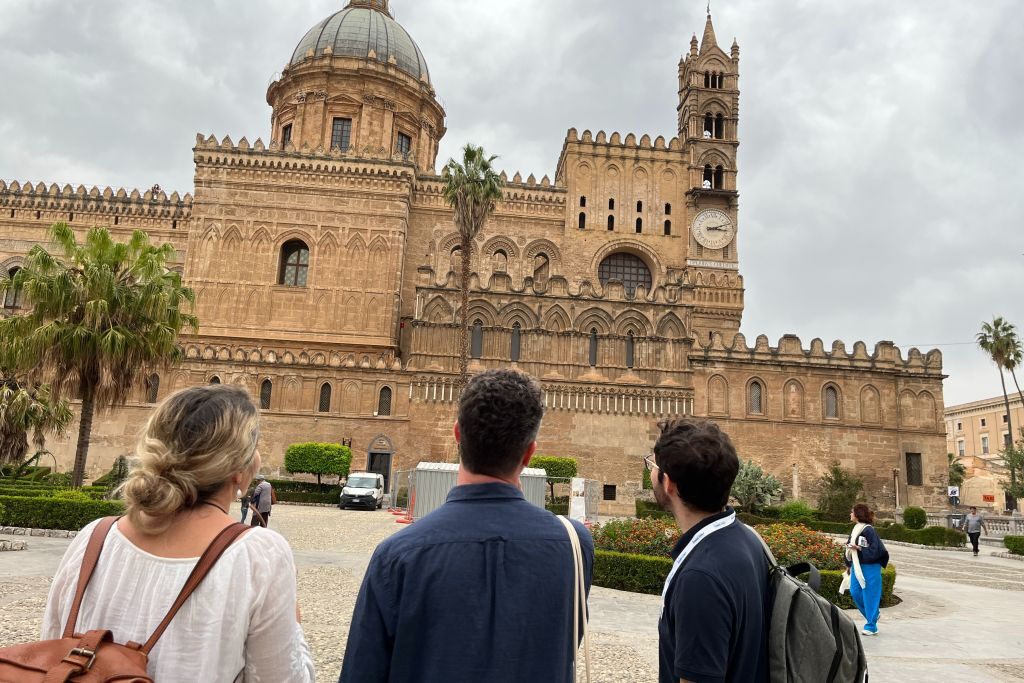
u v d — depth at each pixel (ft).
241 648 9.48
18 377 103.91
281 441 161.79
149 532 9.80
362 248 200.34
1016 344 225.35
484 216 139.74
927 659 36.22
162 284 97.09
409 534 10.72
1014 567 98.53
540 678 10.05
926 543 128.88
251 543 9.97
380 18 246.68
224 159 200.85
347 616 39.58
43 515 76.48
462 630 9.91
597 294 179.52
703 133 227.20
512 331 175.52
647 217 218.18
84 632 9.32
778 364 176.55
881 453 174.19
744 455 170.81
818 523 138.72
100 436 157.99
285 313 194.90
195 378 163.32
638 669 31.14
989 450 342.23
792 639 12.22
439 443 164.45
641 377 174.60
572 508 112.57
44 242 220.43
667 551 58.23
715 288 212.84
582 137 220.84
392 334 195.21
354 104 226.17
